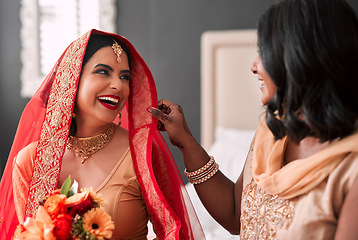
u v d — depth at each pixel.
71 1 3.66
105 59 1.14
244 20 3.34
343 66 0.87
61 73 1.16
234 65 3.34
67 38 3.71
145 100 1.28
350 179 0.88
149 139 1.23
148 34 3.66
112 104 1.16
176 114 1.27
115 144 1.23
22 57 3.65
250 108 3.34
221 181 1.31
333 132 0.90
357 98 0.89
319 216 0.90
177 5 3.49
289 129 0.94
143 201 1.23
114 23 3.68
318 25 0.88
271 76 0.95
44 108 1.22
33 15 3.60
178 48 3.53
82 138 1.20
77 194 0.98
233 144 3.06
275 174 0.98
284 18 0.92
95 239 0.93
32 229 0.88
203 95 3.44
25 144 1.23
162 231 1.22
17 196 1.20
